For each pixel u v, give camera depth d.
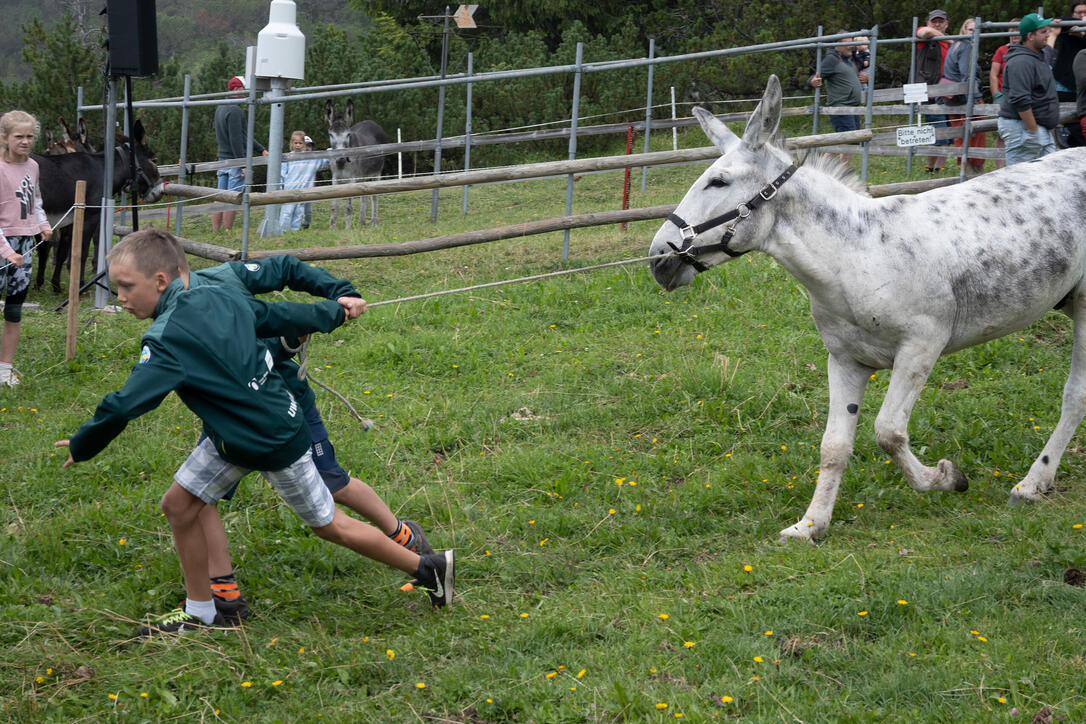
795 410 6.34
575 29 18.69
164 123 16.72
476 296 8.73
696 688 3.53
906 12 15.78
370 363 7.38
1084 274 5.21
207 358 3.60
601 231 11.20
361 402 6.61
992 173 5.29
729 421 6.23
